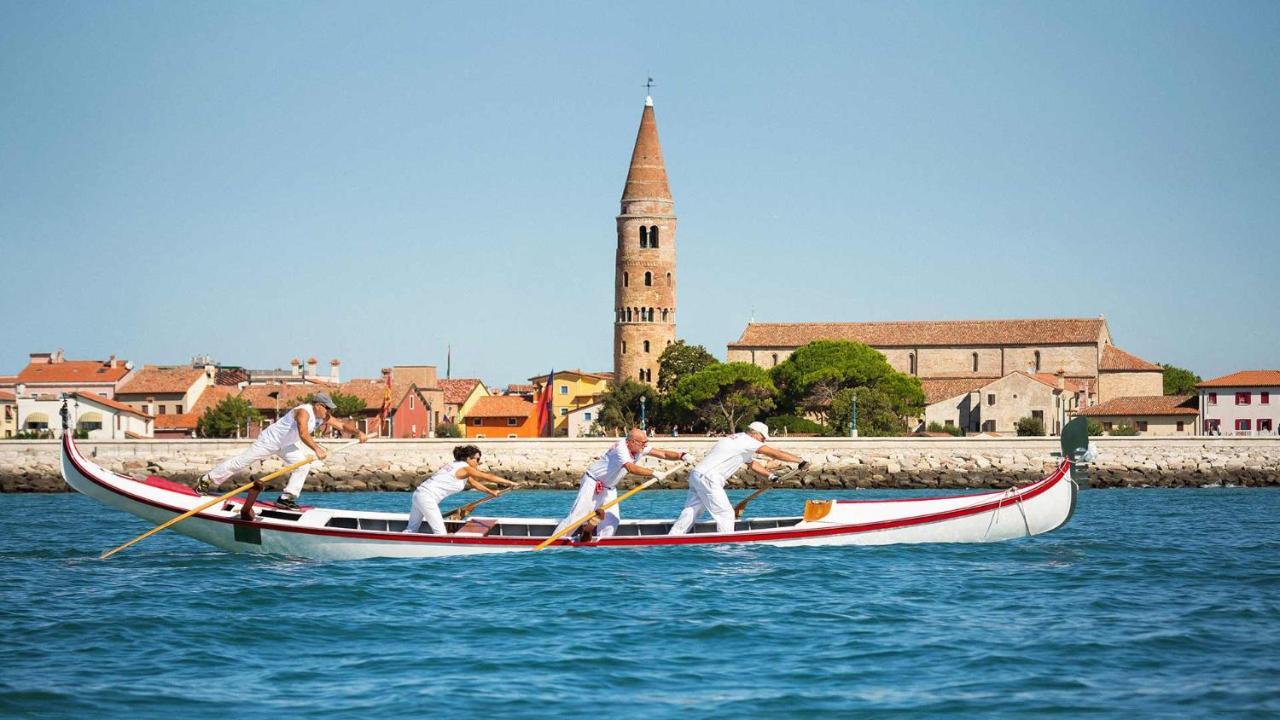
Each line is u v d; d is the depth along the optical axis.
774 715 19.78
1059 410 169.50
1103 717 19.58
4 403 155.50
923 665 22.89
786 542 36.59
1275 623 26.64
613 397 174.12
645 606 28.25
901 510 37.94
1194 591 31.08
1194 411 164.88
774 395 164.88
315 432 36.22
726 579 31.80
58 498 92.75
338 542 35.12
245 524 35.44
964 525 38.06
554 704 20.34
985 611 27.95
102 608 28.23
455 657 23.55
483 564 34.03
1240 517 61.34
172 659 23.44
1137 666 22.77
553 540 35.81
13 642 24.77
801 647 24.33
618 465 35.41
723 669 22.64
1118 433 154.50
